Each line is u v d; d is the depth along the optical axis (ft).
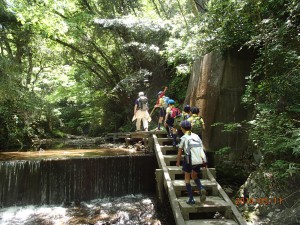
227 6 22.85
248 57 24.02
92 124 60.13
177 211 16.19
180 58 37.04
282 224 15.79
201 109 25.29
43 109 46.85
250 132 20.89
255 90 20.61
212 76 25.03
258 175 19.01
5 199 22.04
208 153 23.86
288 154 18.15
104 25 42.78
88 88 58.75
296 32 18.56
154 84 48.34
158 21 41.19
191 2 35.81
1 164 22.07
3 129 38.09
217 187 18.61
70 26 43.29
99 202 23.32
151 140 27.30
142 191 25.53
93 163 24.16
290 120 17.83
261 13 21.12
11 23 40.70
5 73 35.04
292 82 17.28
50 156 28.22
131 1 48.03
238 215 15.70
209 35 25.55
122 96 51.21
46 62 51.24
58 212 21.03
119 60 50.60
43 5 38.75
